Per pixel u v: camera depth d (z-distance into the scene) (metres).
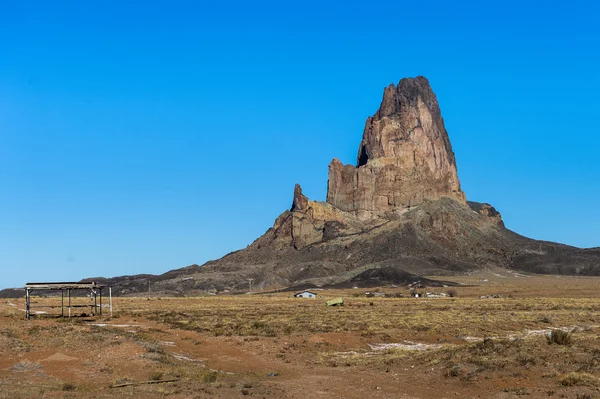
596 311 107.88
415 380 39.72
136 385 37.16
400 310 111.38
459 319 85.75
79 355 45.84
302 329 71.56
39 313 88.12
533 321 83.81
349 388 38.22
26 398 32.31
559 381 35.38
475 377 37.97
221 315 95.44
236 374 44.03
